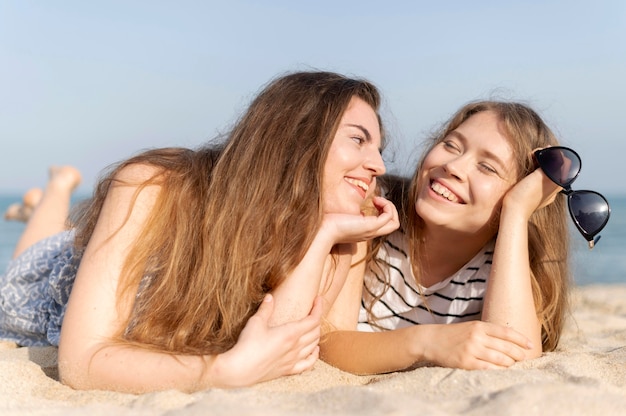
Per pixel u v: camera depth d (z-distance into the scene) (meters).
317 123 2.80
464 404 2.02
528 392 2.02
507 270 2.98
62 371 2.39
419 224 3.37
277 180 2.74
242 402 2.05
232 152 2.83
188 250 2.69
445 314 3.48
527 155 3.17
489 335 2.67
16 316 3.45
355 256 3.23
